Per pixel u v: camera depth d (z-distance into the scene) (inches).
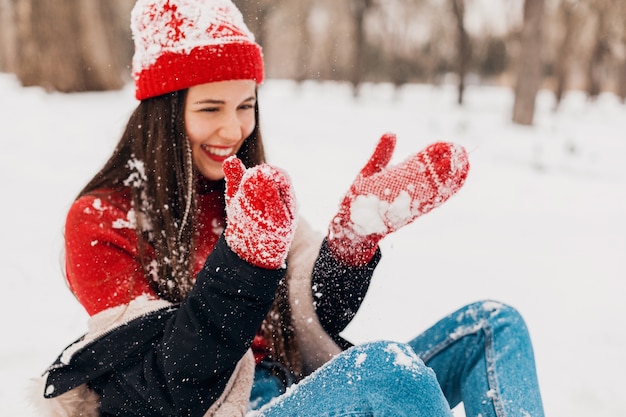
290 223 40.3
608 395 85.9
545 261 151.0
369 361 41.4
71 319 102.0
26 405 48.4
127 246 50.5
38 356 88.4
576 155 382.0
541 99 1080.2
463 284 129.1
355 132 438.3
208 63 51.0
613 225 197.0
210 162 55.1
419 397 39.8
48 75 522.9
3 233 148.1
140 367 43.0
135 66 54.1
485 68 1166.3
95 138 312.3
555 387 88.7
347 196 51.6
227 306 40.6
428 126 505.0
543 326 110.7
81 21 522.0
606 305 121.6
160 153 52.6
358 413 39.9
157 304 47.0
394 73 924.6
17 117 379.9
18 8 557.9
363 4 811.4
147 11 52.3
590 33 882.1
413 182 48.3
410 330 99.3
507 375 51.8
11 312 103.4
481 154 371.9
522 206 222.1
